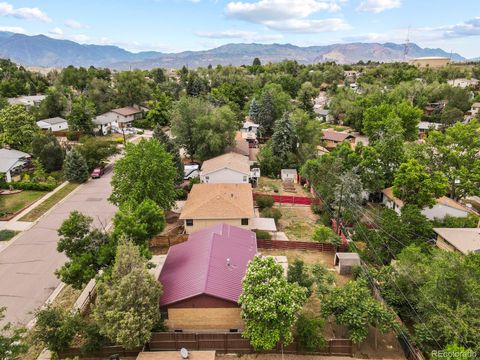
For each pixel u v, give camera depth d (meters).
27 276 31.12
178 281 25.14
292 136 62.12
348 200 41.12
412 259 28.12
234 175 50.62
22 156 55.69
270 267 22.50
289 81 134.12
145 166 37.03
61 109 89.19
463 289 23.55
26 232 38.75
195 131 60.09
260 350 23.27
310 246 37.34
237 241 30.47
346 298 23.72
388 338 25.55
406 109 73.25
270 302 20.59
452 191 49.25
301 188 55.44
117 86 105.00
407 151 51.31
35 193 49.38
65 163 53.81
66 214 43.38
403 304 26.30
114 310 20.69
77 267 24.34
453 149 49.06
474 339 21.00
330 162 47.88
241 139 71.06
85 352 22.27
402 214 38.56
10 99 97.88
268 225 39.34
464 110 105.44
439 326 22.27
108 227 40.09
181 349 21.11
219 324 24.02
